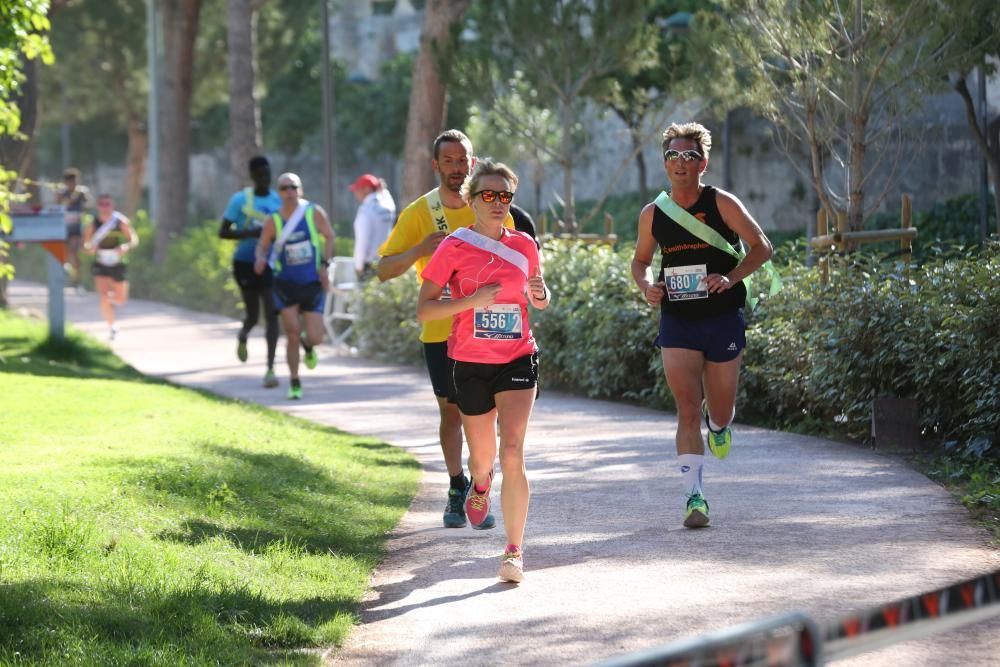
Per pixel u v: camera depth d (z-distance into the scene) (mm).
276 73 130875
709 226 20656
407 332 51750
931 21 33094
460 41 57688
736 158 91062
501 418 17703
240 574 16594
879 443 27438
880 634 5219
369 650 14398
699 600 15883
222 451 25672
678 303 20922
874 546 18422
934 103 68062
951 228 64312
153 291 93250
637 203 108688
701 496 20391
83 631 13281
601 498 23359
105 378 40156
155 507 19672
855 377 29156
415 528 21672
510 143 87500
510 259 17750
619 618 15266
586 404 39000
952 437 27594
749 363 34156
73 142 193125
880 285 29859
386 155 168250
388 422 35562
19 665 12172
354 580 17484
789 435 30578
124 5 129875
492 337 17781
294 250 40375
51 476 20812
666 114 56844
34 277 121438
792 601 15578
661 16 80625
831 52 34969
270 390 42938
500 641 14570
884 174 71750
